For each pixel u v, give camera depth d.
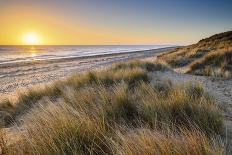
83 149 2.57
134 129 3.20
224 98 5.56
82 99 4.73
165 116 3.42
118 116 3.71
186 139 2.59
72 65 29.98
